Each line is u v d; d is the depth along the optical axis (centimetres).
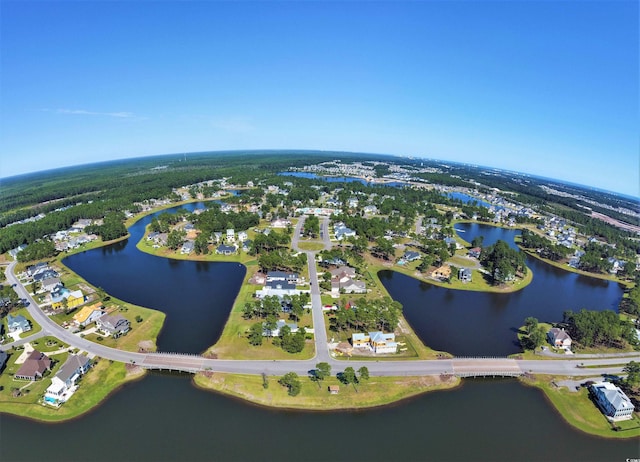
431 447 8612
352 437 8825
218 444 8500
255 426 9062
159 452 8262
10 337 12575
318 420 9331
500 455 8475
